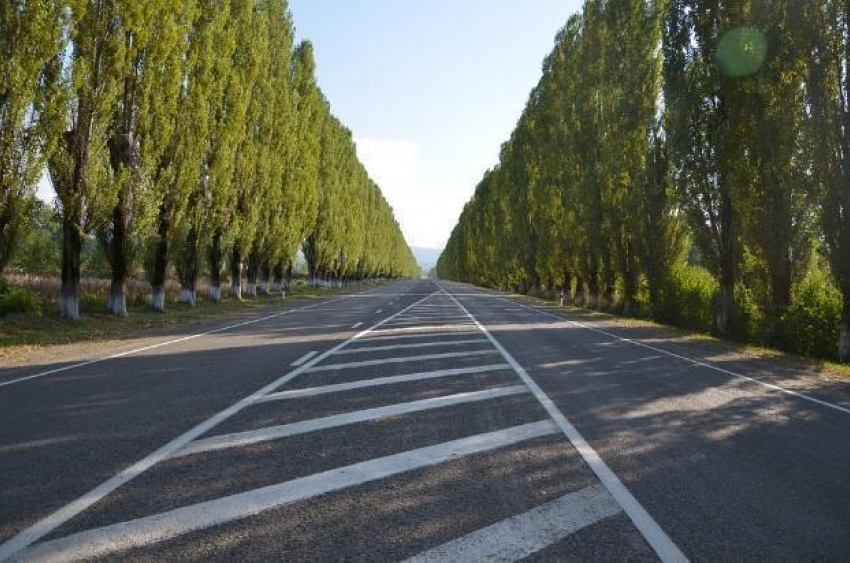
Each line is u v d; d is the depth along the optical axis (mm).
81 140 17656
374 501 4145
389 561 3266
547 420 6676
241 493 4254
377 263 102938
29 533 3551
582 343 15516
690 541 3613
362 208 81812
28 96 14531
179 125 22531
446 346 13594
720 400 8344
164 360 10953
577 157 33906
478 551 3406
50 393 7801
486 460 5141
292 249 41312
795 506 4250
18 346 13297
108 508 3945
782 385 10000
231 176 27734
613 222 28828
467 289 73375
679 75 20641
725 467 5156
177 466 4828
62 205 17750
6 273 27969
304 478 4590
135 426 6094
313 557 3295
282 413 6742
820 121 14008
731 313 19375
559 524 3820
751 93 16375
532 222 51969
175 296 30688
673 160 20094
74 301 18609
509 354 12484
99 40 17719
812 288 16344
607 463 5148
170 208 23438
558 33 41906
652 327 22500
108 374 9359
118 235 20422
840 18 13766
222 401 7344
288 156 38500
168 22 19812
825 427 6879
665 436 6180
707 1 19109
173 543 3441
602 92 30844
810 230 15562
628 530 3754
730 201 18812
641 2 28906
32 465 4816
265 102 33375
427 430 6105
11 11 14141
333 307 30344
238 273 34406
